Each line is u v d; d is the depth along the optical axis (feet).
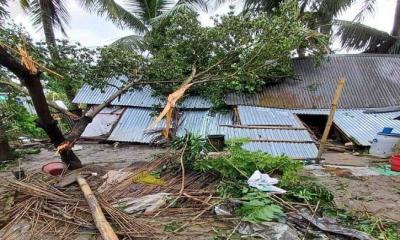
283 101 28.40
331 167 18.97
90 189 13.82
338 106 28.25
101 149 25.55
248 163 15.70
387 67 31.53
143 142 26.27
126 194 13.85
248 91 28.99
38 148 26.25
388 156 21.54
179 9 29.25
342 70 31.07
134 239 10.47
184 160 16.65
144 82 20.80
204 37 23.95
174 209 12.62
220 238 10.41
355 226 11.05
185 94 28.32
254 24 22.17
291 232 10.48
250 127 24.61
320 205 12.71
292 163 15.90
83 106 36.86
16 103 22.48
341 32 33.81
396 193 14.35
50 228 11.20
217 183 15.01
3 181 16.53
